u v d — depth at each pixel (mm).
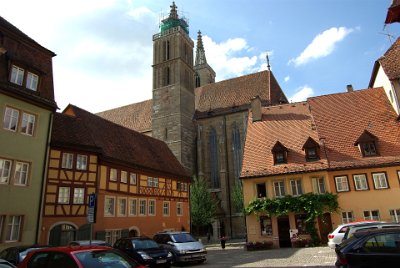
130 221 31719
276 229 28906
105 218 28672
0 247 20062
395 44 33531
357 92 35469
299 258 19453
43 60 26109
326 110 34625
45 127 24672
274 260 19484
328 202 27797
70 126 28953
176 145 59094
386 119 31469
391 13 29188
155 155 40719
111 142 33688
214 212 50750
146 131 64688
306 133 33188
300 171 29328
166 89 62875
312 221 27719
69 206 25609
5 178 21266
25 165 22828
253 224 29797
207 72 90312
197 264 20844
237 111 59250
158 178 37469
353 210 27797
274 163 31266
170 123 60656
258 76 65250
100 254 8414
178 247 20562
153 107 63312
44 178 23828
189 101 64188
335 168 28719
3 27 23016
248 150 33844
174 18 68938
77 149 27062
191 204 48375
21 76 23484
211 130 61438
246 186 30938
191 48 69188
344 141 31000
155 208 35812
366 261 10000
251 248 28156
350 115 33219
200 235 52969
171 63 63938
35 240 22453
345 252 10438
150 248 19031
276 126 35469
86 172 27562
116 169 31172
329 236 19734
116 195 30469
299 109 37250
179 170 43062
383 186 27703
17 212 21500
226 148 58500
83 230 26188
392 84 30781
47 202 24109
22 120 22906
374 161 28344
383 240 10094
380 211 27266
